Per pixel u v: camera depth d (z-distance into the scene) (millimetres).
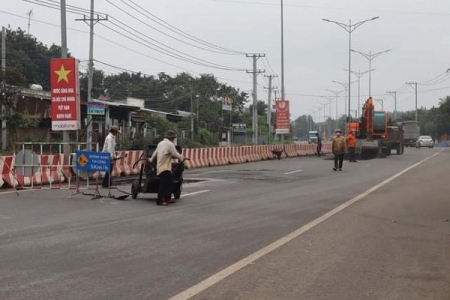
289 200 13727
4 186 16188
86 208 12008
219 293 5824
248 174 22609
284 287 6062
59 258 7348
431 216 11242
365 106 39562
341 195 14867
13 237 8703
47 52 72250
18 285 6074
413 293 5875
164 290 5926
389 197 14445
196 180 19578
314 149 47281
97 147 18531
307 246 8250
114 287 6027
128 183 18516
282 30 45594
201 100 92250
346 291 5930
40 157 17125
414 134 75000
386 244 8430
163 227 9758
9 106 32625
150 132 49406
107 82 100000
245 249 8016
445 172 23734
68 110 18688
